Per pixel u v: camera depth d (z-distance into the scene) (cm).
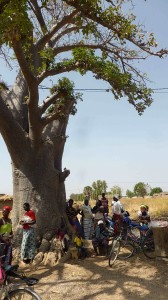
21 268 652
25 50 739
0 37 507
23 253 670
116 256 639
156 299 461
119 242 651
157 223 664
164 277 554
